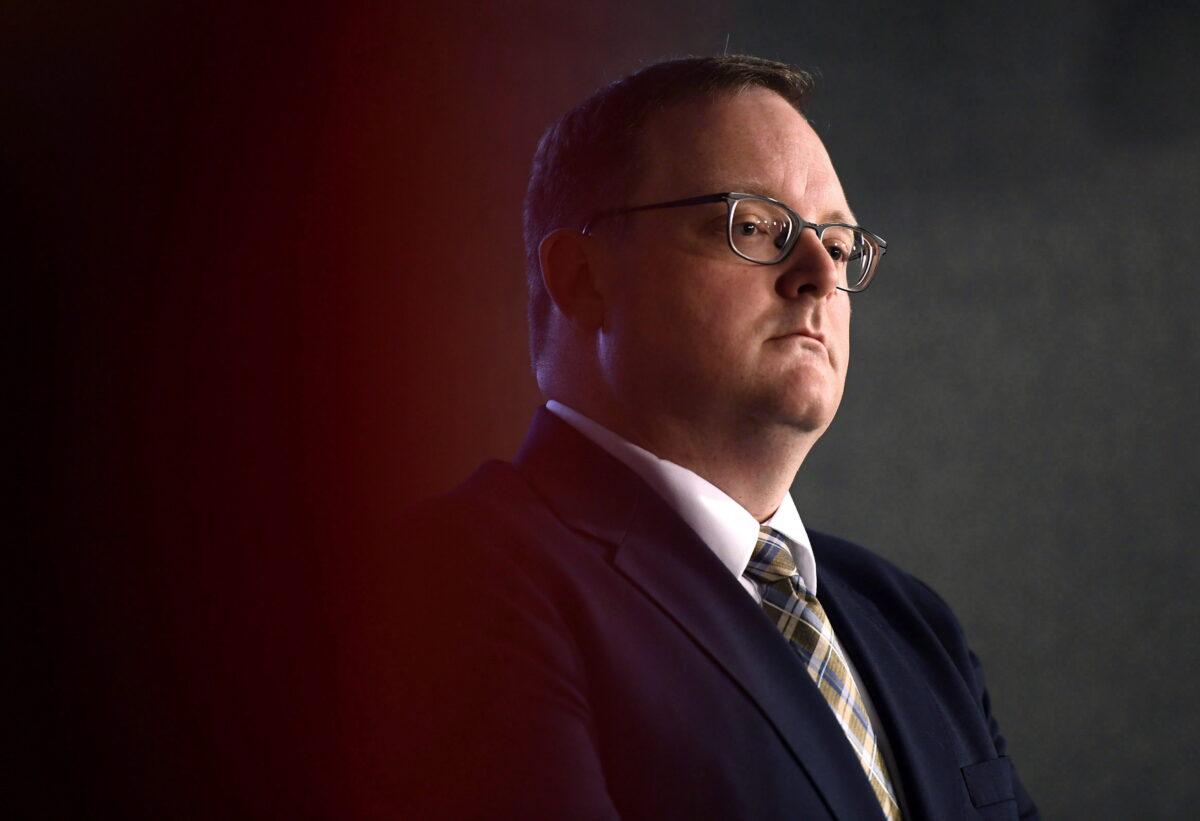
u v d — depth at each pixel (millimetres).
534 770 1707
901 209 6934
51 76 3148
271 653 3217
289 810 2910
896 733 2213
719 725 1921
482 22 5648
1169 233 6949
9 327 2977
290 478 3947
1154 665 6824
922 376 6918
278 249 4090
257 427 3816
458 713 1782
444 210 5355
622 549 2104
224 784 2934
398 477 4824
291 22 4238
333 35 4605
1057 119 6965
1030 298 6949
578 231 2389
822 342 2273
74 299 3107
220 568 3422
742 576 2246
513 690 1798
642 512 2170
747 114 2334
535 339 2559
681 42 6344
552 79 5867
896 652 2424
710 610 2061
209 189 3629
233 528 3541
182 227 3480
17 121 3080
